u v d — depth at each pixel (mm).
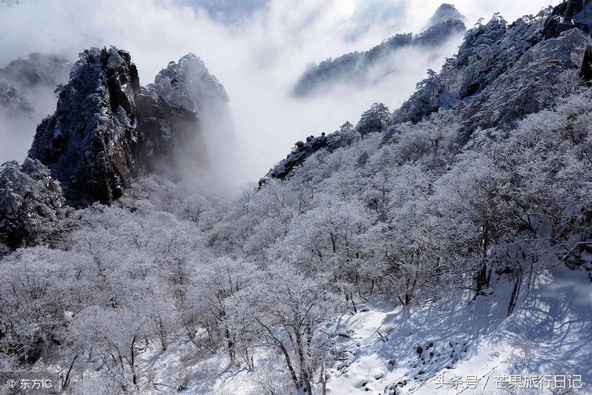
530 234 31594
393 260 40875
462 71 122312
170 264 63250
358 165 96500
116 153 127188
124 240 73562
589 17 80000
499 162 34656
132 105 153000
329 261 40969
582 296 24312
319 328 37000
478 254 34406
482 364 22453
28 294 49250
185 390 37062
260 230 68625
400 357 29484
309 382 30219
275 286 30531
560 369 19438
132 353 40344
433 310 33781
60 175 119750
